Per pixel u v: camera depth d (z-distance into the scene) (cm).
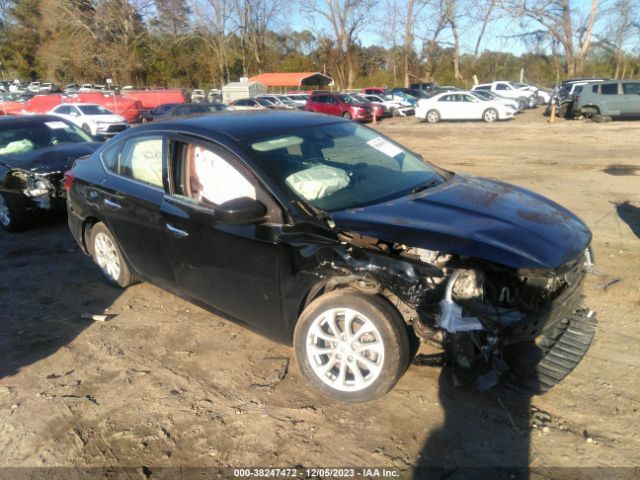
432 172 429
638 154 1238
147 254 436
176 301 486
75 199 512
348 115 2700
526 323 285
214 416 321
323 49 5894
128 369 378
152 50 5975
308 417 315
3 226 752
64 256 630
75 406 338
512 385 307
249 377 359
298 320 333
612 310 421
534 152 1358
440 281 298
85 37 5731
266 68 6631
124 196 441
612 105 2061
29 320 462
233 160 363
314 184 356
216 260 370
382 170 401
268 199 341
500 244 296
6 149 786
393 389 336
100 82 5794
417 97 3603
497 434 293
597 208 736
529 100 3197
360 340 317
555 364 314
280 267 333
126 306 480
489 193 380
